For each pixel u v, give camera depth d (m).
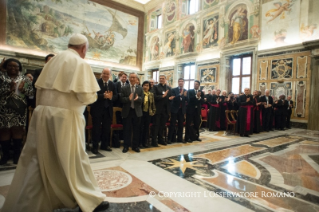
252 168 3.50
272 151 4.72
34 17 13.66
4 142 3.42
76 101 1.82
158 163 3.67
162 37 16.58
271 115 8.56
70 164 1.75
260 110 7.93
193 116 5.90
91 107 4.27
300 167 3.58
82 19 15.55
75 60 1.84
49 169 1.72
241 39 10.99
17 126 3.44
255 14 10.35
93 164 3.52
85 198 1.82
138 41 18.55
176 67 15.05
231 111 7.51
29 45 13.52
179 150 4.72
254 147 5.15
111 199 2.28
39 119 1.74
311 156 4.30
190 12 14.62
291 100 9.08
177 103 5.44
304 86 8.76
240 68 11.39
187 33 14.32
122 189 2.54
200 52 13.30
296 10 9.04
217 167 3.52
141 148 4.87
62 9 14.70
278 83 9.54
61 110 1.73
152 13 17.78
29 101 4.11
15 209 1.58
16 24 13.05
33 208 1.60
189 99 5.68
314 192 2.59
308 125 8.69
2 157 3.46
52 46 14.38
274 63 9.66
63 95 1.77
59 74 1.77
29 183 1.63
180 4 14.91
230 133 7.54
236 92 11.59
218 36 12.16
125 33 17.73
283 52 9.37
